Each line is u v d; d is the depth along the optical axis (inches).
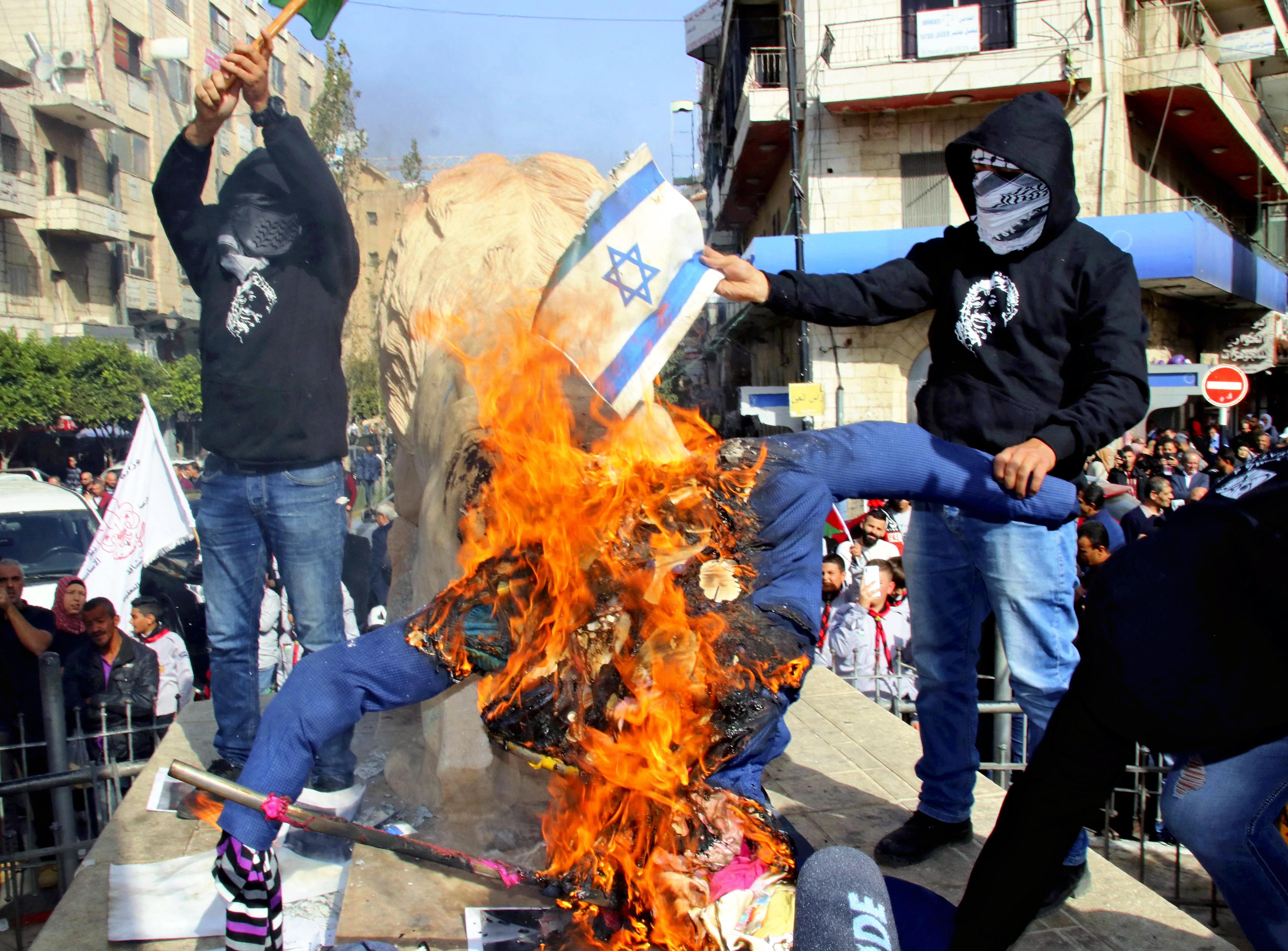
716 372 1112.8
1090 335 101.8
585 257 83.0
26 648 205.2
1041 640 104.8
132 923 106.8
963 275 110.0
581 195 138.6
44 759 197.3
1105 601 72.6
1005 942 73.2
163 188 132.0
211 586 139.6
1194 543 70.0
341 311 137.8
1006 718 175.3
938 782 115.5
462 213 136.4
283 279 132.6
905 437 89.4
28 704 200.7
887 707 203.3
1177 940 99.3
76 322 534.0
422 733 141.0
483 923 93.0
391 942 90.3
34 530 357.4
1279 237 1267.2
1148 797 180.4
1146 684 70.0
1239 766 74.2
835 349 707.4
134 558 247.3
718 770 76.0
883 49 695.7
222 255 132.6
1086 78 673.6
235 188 133.8
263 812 73.8
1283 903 75.2
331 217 132.0
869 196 714.8
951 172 112.6
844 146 714.2
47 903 171.9
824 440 87.1
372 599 209.5
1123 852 173.9
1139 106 733.9
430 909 95.3
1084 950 97.3
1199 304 933.2
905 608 226.7
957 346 110.4
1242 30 920.3
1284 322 1056.2
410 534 159.9
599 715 72.9
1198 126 796.0
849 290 111.5
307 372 133.3
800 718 163.8
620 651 72.4
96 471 765.9
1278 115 1165.7
